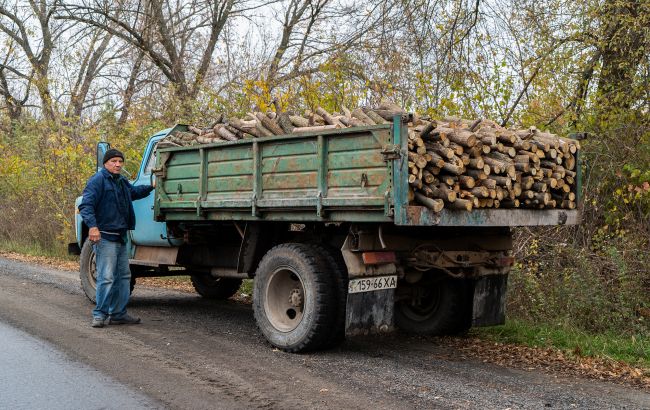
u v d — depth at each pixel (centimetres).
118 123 1756
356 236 602
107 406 458
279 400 480
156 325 761
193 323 779
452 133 583
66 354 604
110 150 754
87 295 895
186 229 801
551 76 1022
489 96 1061
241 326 765
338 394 497
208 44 2155
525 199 634
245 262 718
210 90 1439
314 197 603
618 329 736
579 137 709
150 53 2056
